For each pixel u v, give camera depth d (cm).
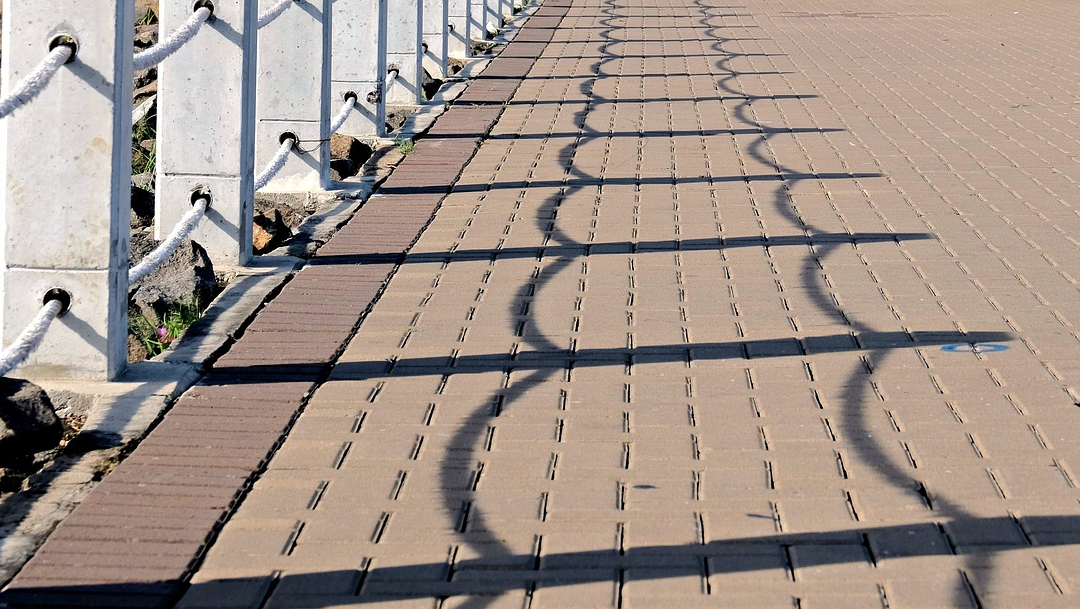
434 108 1165
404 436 455
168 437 454
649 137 1030
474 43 1666
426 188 855
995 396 486
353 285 639
